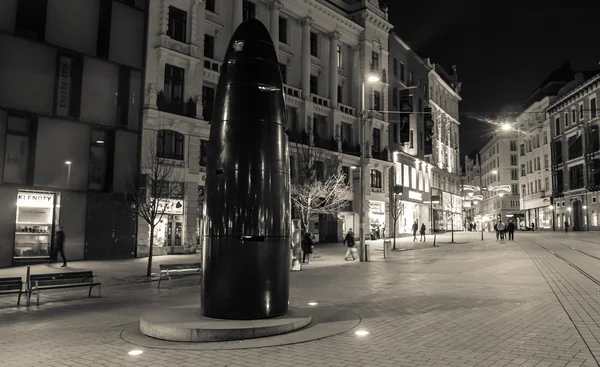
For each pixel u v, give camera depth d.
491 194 98.69
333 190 32.75
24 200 21.77
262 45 8.80
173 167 25.81
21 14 21.55
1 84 20.83
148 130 25.80
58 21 22.80
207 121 29.47
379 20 45.19
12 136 21.23
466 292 11.98
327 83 41.06
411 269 18.69
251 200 8.15
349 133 43.16
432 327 7.93
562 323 8.00
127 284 15.48
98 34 24.31
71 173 23.09
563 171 62.59
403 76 52.47
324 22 40.31
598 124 53.81
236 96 8.50
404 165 50.81
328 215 40.12
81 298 12.52
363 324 8.26
